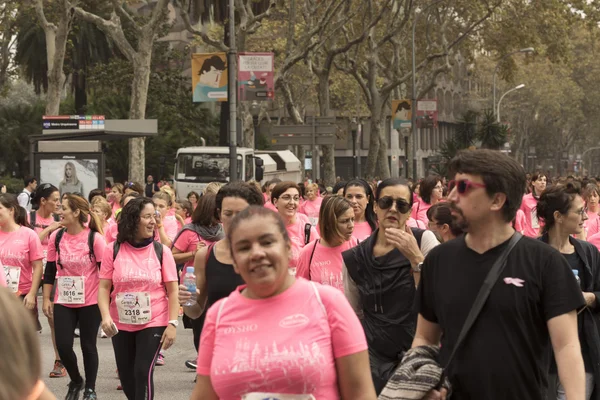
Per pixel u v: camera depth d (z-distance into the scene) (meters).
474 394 3.89
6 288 2.23
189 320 12.07
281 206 9.59
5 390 2.14
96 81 51.06
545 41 52.50
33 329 2.20
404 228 6.07
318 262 7.13
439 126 99.19
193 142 51.88
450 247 4.06
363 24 46.28
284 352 3.51
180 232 9.00
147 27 34.62
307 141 28.66
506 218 3.96
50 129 28.14
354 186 8.73
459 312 3.94
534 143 105.00
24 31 48.66
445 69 50.66
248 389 3.52
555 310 3.85
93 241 8.85
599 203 12.61
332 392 3.59
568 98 93.25
